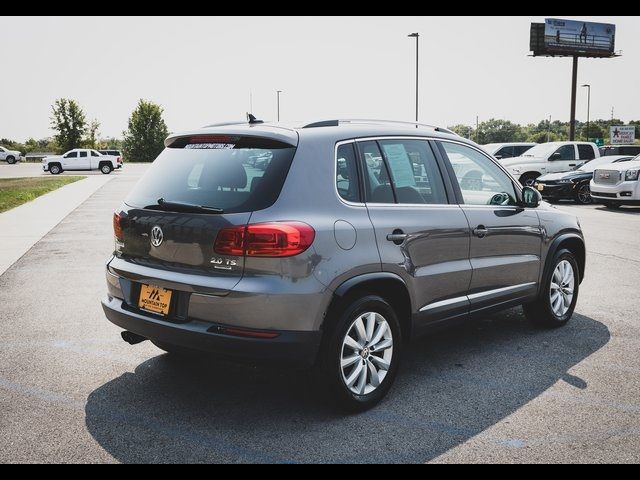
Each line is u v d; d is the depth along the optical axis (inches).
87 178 1334.9
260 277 130.9
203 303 135.3
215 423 142.7
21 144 3880.4
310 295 133.4
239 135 145.1
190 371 176.7
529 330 219.9
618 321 231.8
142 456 127.3
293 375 173.3
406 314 161.2
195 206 138.7
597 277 311.0
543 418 146.3
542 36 1856.5
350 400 145.5
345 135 151.9
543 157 842.2
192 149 154.3
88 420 144.5
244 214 132.9
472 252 178.7
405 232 155.1
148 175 158.9
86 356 190.2
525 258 202.2
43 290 280.8
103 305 161.3
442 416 147.3
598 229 494.0
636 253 381.7
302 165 139.9
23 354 192.2
